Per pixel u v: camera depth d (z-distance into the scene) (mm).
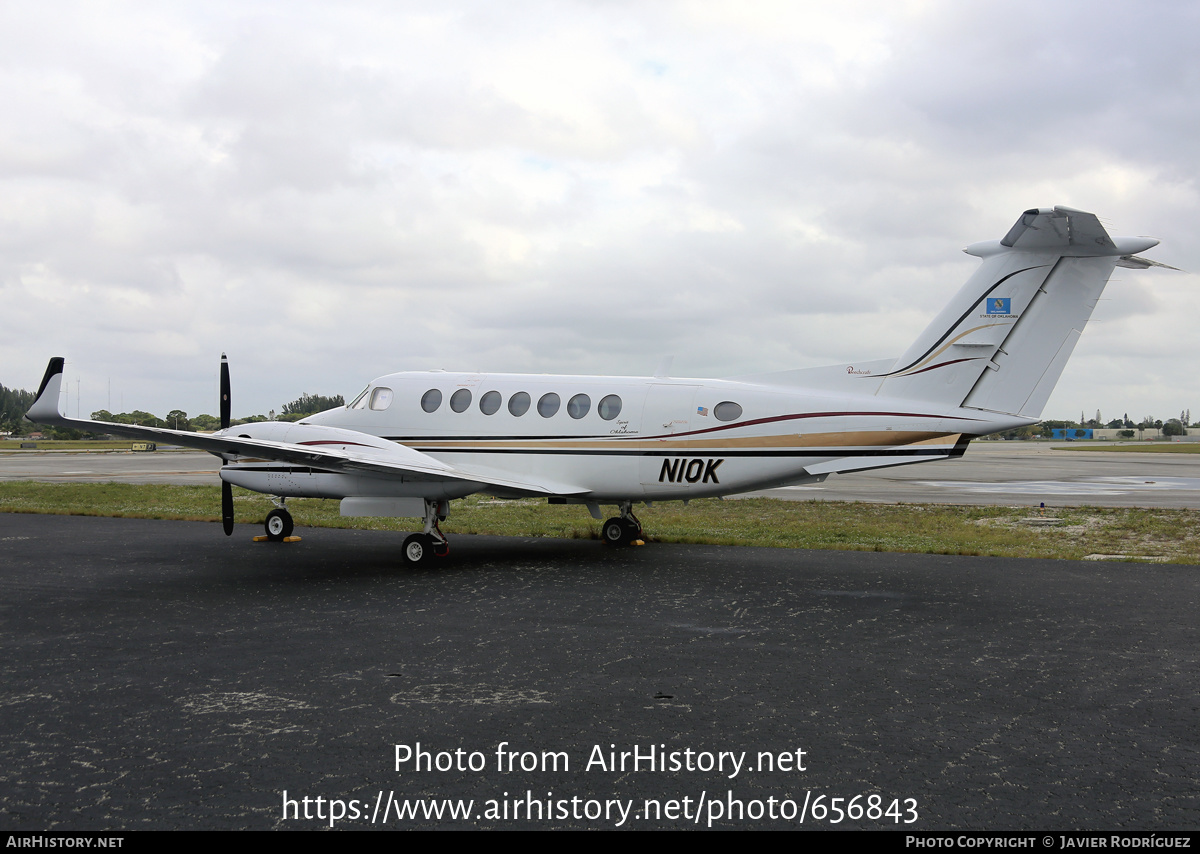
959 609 8820
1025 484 28375
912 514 18922
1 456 52031
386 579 10820
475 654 7043
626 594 9734
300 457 11320
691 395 12445
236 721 5387
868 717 5465
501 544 14273
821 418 11734
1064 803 4223
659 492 12648
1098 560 12164
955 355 11375
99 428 10555
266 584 10461
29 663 6762
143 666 6672
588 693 5973
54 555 12844
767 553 13141
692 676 6387
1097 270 10781
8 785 4414
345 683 6203
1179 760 4754
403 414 14078
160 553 13109
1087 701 5785
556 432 13039
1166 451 68812
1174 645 7301
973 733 5180
